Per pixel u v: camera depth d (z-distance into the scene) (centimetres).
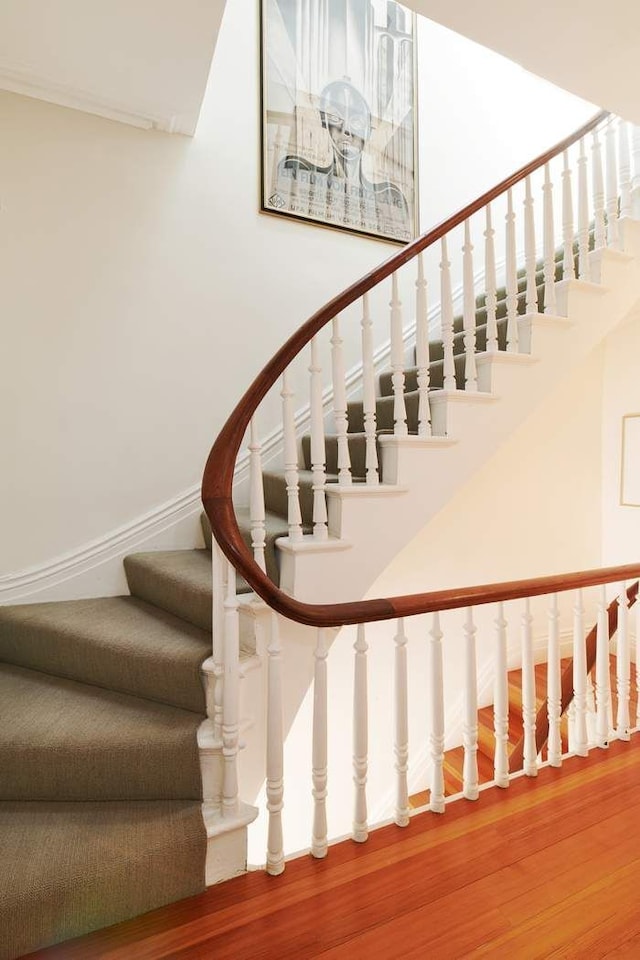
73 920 105
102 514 227
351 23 294
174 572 190
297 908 114
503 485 354
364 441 199
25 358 212
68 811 126
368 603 136
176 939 105
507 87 362
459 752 307
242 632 164
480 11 147
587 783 166
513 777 169
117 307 230
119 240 231
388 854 131
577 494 385
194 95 211
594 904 116
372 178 300
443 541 332
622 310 241
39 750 128
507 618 352
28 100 213
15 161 211
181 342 245
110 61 189
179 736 133
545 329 215
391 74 308
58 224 218
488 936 107
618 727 200
